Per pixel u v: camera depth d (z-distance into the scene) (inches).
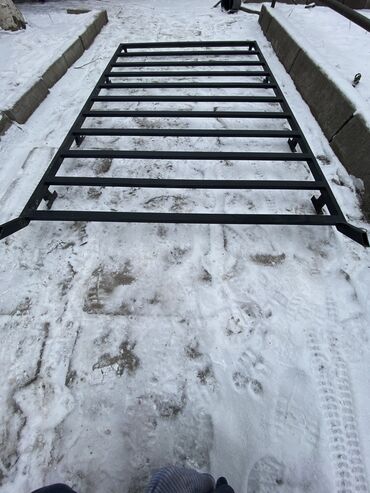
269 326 57.2
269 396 49.9
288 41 126.3
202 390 50.9
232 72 114.6
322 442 45.8
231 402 49.7
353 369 51.9
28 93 105.4
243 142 96.0
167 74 115.8
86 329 57.7
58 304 60.9
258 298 60.9
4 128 95.9
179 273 65.0
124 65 125.3
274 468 44.3
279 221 65.8
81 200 79.4
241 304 60.1
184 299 61.1
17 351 55.3
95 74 128.4
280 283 63.0
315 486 43.0
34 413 49.3
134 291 62.6
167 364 53.6
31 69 117.3
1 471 44.9
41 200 73.4
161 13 188.5
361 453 44.8
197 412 49.1
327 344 54.7
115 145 95.3
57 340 56.5
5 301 61.3
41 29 155.8
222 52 130.7
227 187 71.4
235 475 44.2
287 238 70.9
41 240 71.2
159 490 32.5
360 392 49.7
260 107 108.8
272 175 85.4
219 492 34.4
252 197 79.6
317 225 69.1
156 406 49.8
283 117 93.4
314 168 76.7
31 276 65.0
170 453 46.2
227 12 182.2
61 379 52.4
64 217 66.6
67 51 131.9
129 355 54.7
